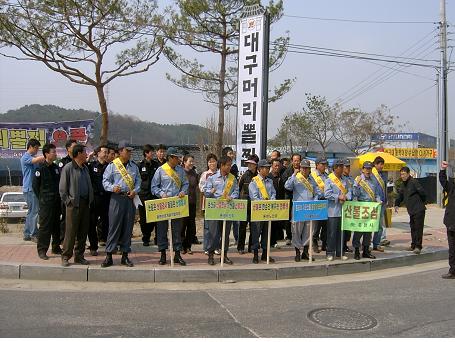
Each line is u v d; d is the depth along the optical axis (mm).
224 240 8203
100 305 6121
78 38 15023
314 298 6797
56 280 7465
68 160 8500
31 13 14250
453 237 8305
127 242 7883
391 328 5500
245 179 9609
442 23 23609
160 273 7625
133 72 16141
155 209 7785
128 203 7859
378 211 8914
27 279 7484
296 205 8562
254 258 8539
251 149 11203
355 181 9719
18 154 16125
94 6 14406
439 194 23359
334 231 8992
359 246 9273
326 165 9438
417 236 10219
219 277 7812
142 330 5184
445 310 6277
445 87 23828
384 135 38531
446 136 23859
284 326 5477
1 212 15586
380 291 7297
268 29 11203
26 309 5844
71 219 7551
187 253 9320
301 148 37312
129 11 15125
